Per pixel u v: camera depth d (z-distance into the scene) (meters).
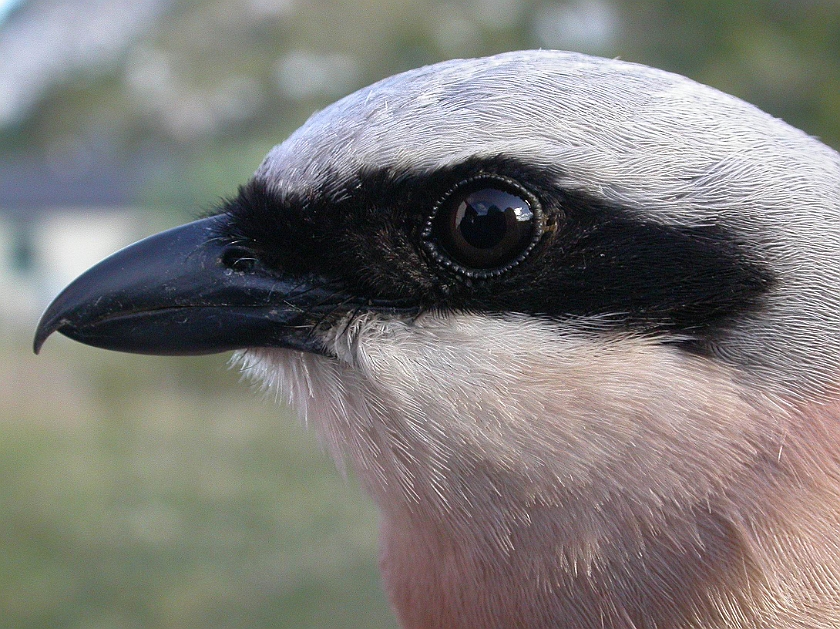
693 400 0.24
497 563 0.24
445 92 0.24
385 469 0.24
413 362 0.24
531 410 0.24
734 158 0.24
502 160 0.24
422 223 0.24
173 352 0.24
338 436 0.24
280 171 0.24
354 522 0.54
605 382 0.24
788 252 0.24
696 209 0.24
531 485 0.24
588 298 0.24
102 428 0.76
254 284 0.24
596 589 0.24
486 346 0.24
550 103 0.24
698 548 0.24
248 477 0.62
